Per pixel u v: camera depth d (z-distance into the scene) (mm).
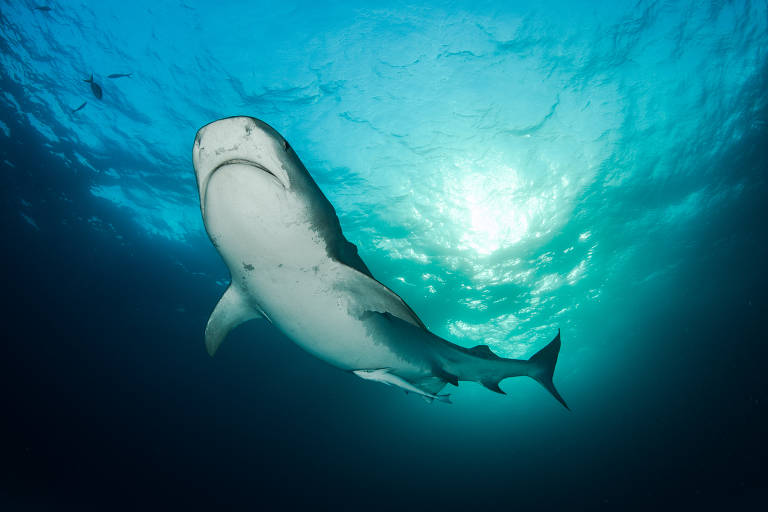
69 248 14516
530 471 36750
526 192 12094
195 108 9836
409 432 29125
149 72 9117
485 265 14656
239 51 8742
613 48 9281
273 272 2482
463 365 4305
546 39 9008
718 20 9031
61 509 21906
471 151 11000
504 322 19141
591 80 9812
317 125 10172
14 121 10367
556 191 12242
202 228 13219
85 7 7949
